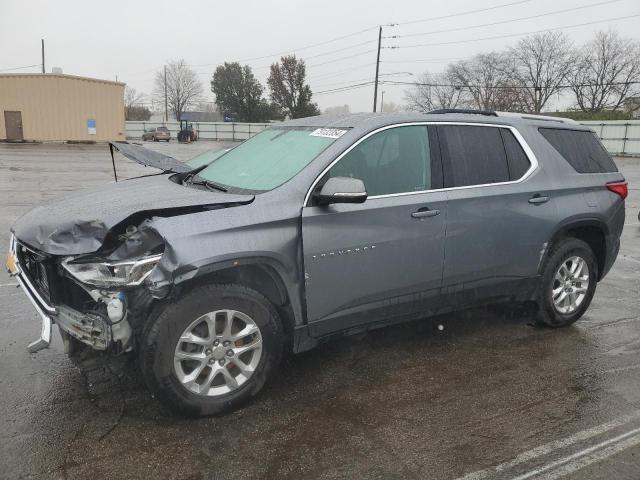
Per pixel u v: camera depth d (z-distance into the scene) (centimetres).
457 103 7194
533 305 476
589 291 491
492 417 336
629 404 356
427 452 298
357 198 325
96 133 3712
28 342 423
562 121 492
